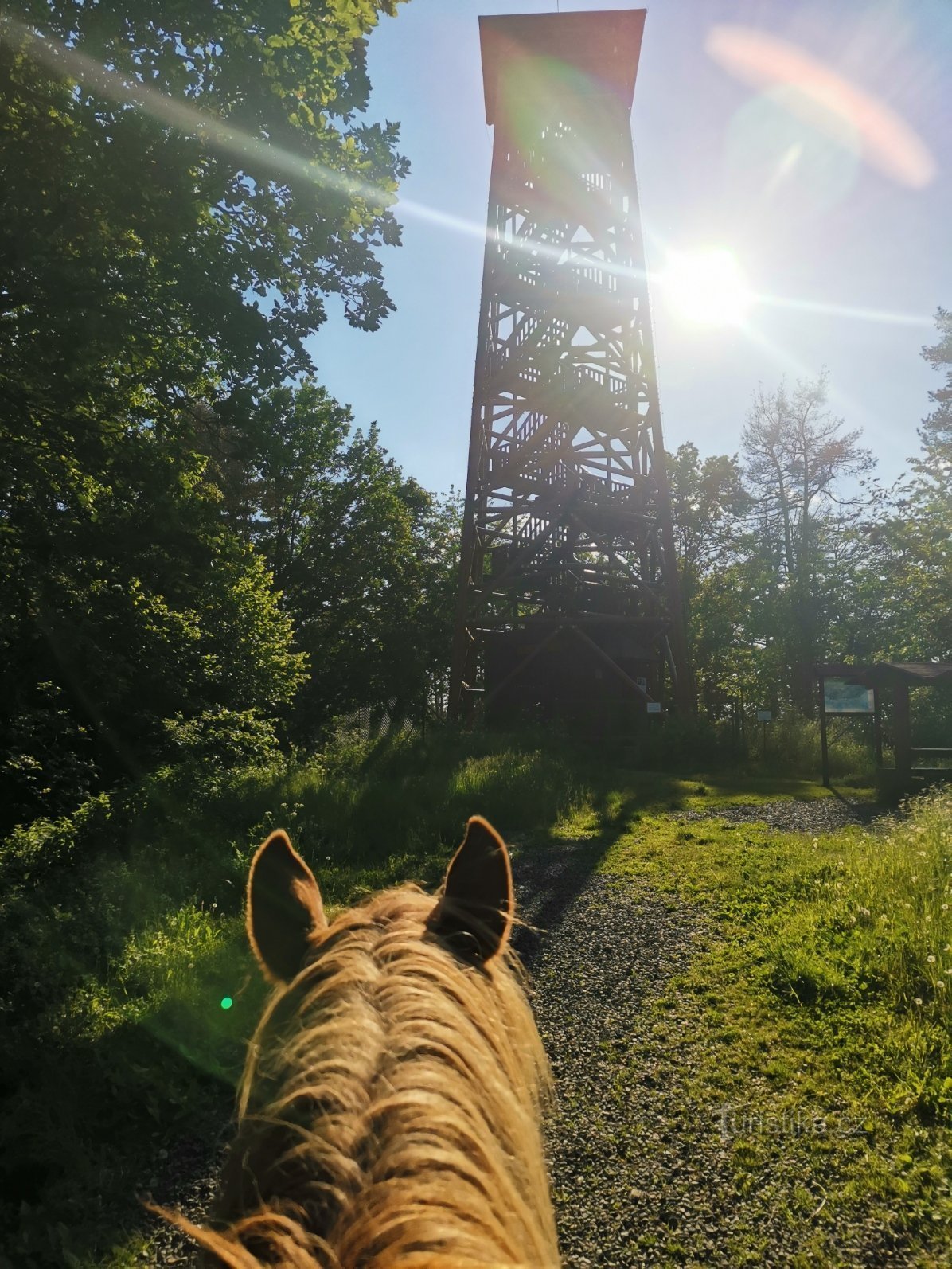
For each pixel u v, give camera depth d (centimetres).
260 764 1512
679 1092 405
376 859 922
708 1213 312
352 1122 82
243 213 988
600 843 1030
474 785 1284
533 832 1112
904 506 3036
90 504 1093
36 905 627
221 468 1330
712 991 530
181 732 1432
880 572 3444
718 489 4250
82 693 1352
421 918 138
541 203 2183
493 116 2277
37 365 890
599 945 638
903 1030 443
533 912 732
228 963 543
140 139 793
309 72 880
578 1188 333
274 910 148
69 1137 359
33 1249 302
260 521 3294
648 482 2398
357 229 997
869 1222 300
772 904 721
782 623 3756
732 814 1271
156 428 1080
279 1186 81
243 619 1816
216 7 834
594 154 2186
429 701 4241
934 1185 316
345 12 835
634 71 2188
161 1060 430
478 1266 64
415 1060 92
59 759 1298
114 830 914
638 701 2450
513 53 2169
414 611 3806
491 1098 95
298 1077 91
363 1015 98
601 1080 421
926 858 723
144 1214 326
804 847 935
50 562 1155
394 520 3578
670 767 1967
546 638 2280
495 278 2214
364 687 3578
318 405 3281
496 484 2319
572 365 2264
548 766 1523
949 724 2067
